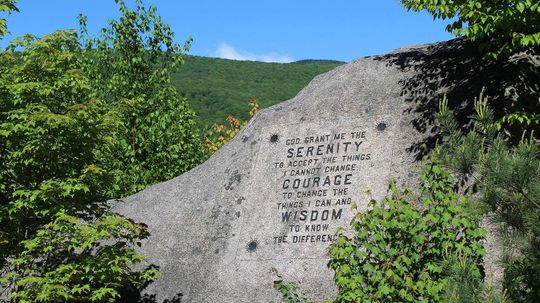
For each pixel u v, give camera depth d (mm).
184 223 11961
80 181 10461
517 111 9836
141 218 12461
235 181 11953
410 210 8492
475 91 10758
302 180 11273
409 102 11273
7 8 10547
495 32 10352
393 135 10977
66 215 9664
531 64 10719
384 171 10672
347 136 11328
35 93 10438
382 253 8500
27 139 10406
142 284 10648
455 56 11641
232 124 24422
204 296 10883
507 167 6492
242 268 10891
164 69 19391
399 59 12242
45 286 9461
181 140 18703
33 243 9625
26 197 10328
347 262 8719
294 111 12211
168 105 19203
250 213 11398
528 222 6473
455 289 6324
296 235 10789
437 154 7121
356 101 11727
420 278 8133
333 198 10828
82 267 9914
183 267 11414
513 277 6848
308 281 10242
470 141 6898
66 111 10633
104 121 10688
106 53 19391
